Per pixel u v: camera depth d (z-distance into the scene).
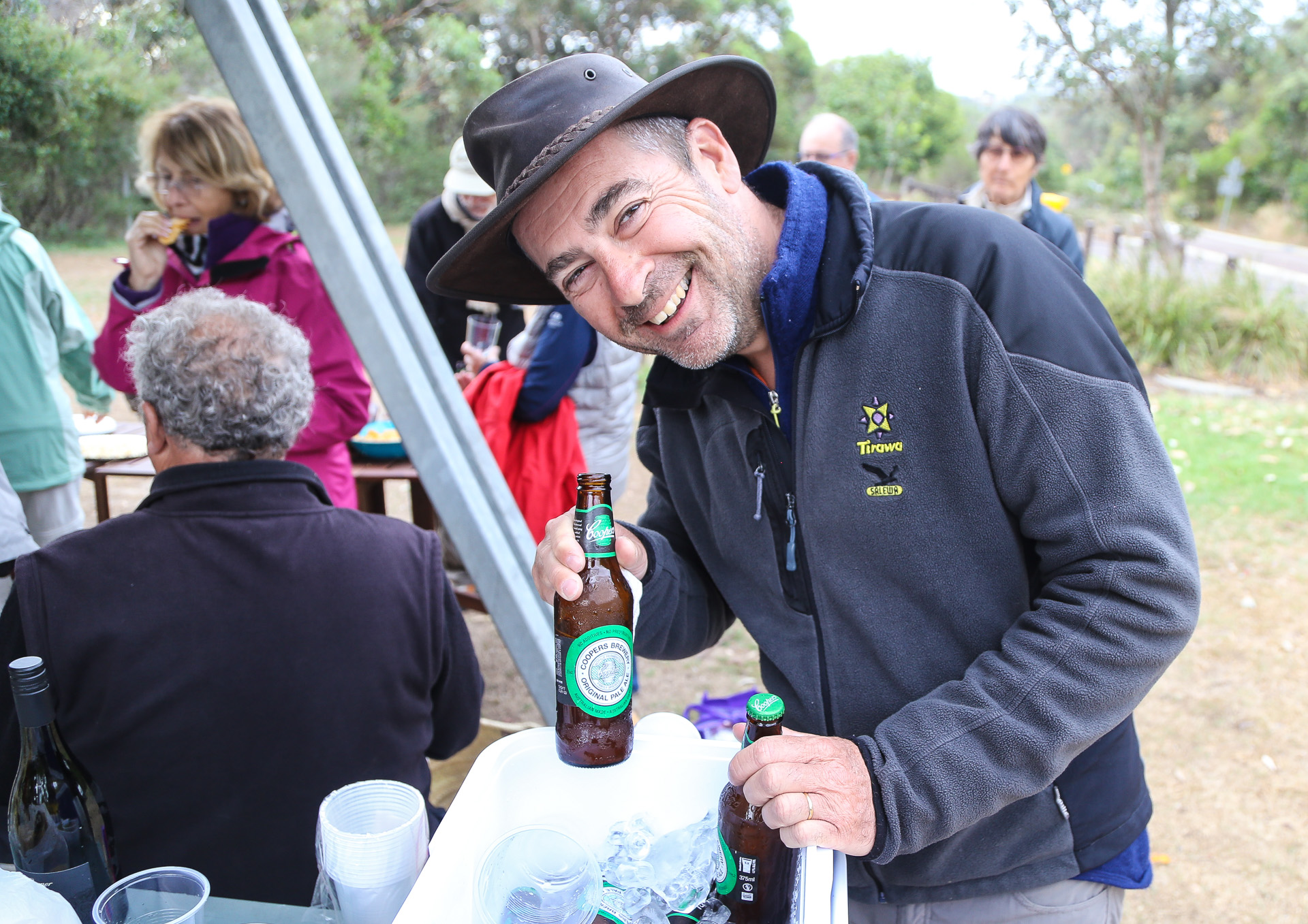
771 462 1.24
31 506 2.77
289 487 1.36
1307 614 4.18
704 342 1.12
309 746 1.31
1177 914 2.54
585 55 1.12
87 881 1.05
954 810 0.95
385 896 0.85
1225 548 4.84
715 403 1.30
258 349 1.37
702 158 1.13
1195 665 3.81
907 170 32.44
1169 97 15.14
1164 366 8.79
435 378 1.64
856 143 4.46
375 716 1.36
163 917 0.86
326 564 1.33
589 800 1.03
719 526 1.34
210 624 1.27
